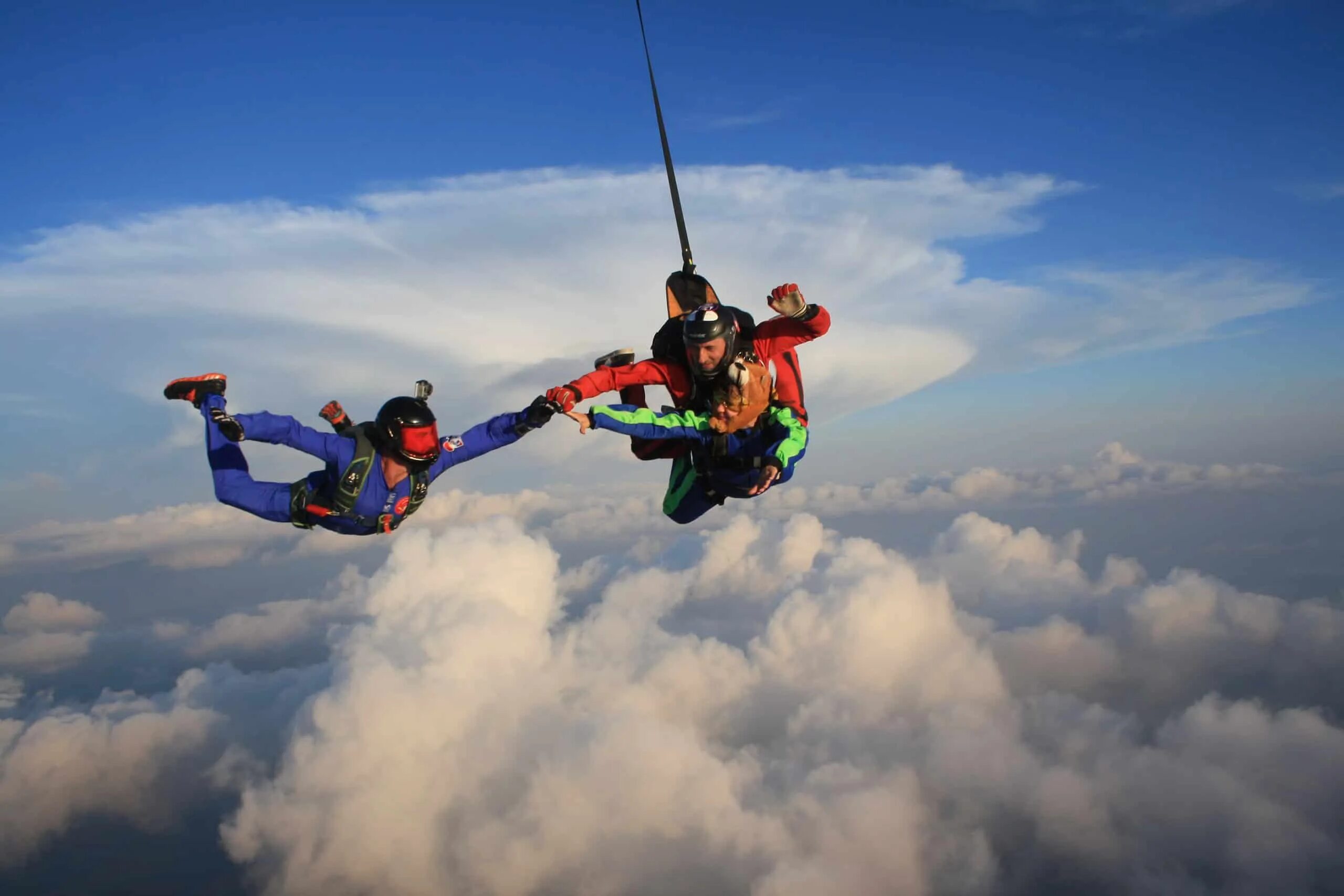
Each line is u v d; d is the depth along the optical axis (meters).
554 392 6.79
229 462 6.79
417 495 6.61
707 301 7.52
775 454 6.80
